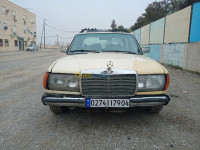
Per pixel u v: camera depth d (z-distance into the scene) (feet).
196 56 23.49
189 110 10.69
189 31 25.36
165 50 33.86
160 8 74.64
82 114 10.07
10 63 36.94
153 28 41.29
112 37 11.98
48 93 8.18
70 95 7.89
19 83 18.08
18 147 6.98
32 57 55.26
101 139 7.52
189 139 7.51
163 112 10.36
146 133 7.99
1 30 100.83
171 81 18.89
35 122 9.13
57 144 7.17
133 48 11.41
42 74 23.59
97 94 7.69
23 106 11.44
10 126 8.69
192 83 17.83
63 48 12.52
